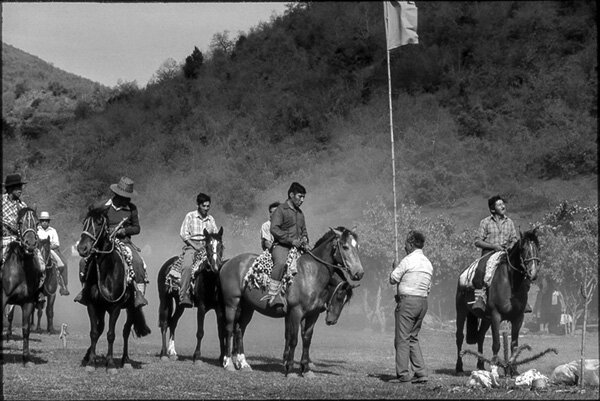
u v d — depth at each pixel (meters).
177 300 16.56
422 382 13.39
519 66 77.06
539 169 56.50
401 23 17.80
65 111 115.06
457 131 65.94
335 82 84.56
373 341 24.97
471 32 85.25
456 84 74.75
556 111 62.38
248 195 57.22
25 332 15.09
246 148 69.94
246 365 14.82
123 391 12.00
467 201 54.00
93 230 13.91
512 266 14.44
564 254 27.11
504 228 15.49
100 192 68.00
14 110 125.38
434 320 31.67
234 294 14.78
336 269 14.10
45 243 18.44
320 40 97.62
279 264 14.10
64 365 15.01
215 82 89.56
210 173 61.38
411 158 59.28
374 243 29.53
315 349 21.33
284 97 82.62
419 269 13.55
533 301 36.16
